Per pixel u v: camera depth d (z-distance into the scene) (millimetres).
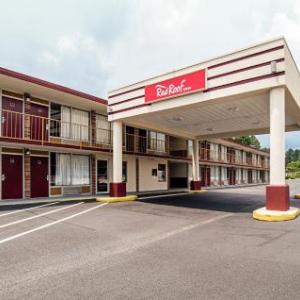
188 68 11727
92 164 19359
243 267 4707
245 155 45844
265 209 9750
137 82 13953
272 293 3762
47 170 16812
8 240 6676
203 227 7977
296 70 11797
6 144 14398
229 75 10523
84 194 18562
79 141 18250
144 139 23250
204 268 4719
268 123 17328
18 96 15242
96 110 19406
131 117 14586
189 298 3670
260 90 9898
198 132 21188
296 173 80688
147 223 8711
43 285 4156
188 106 12125
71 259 5312
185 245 6133
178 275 4441
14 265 5008
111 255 5531
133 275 4484
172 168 29672
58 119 17156
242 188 30266
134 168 22766
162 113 13531
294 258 5066
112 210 11461
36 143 14875
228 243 6168
